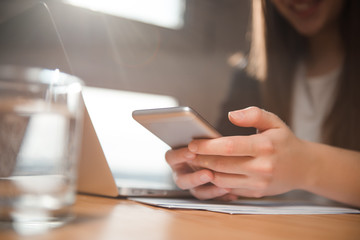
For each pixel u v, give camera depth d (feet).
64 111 0.79
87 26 6.75
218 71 8.72
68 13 6.51
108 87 7.12
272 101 4.13
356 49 3.61
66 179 0.80
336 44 4.09
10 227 0.73
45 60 1.22
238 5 8.87
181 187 1.86
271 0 4.12
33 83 0.76
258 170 1.60
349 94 3.62
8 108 0.73
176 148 1.77
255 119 1.64
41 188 0.77
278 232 0.93
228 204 1.68
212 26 8.70
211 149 1.52
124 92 7.38
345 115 3.64
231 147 1.51
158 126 1.42
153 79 7.77
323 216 1.43
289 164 1.71
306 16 3.79
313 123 4.04
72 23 6.57
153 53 7.75
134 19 7.39
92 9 6.78
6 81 0.75
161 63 7.89
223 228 0.94
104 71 7.02
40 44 1.22
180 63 8.20
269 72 4.18
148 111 1.35
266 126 1.70
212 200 1.88
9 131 0.74
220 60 8.75
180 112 1.28
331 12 3.80
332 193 1.91
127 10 7.29
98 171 1.64
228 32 8.86
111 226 0.84
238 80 4.64
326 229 1.04
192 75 8.40
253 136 1.61
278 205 1.81
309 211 1.56
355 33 3.65
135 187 1.72
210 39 8.66
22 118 0.75
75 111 0.81
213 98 8.65
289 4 3.77
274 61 4.17
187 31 8.30
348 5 3.81
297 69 4.39
